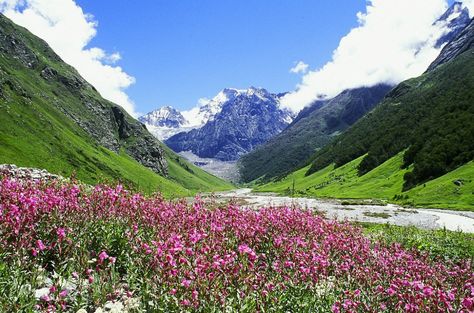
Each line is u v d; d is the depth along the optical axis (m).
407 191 112.06
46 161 127.06
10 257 8.00
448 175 105.94
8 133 125.44
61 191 11.43
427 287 8.50
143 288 7.99
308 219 14.69
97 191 11.72
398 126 196.38
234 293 7.87
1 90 144.62
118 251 10.06
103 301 7.56
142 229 10.80
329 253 11.70
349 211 78.56
